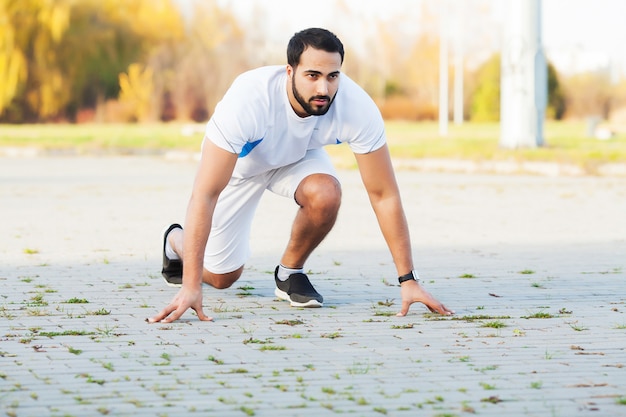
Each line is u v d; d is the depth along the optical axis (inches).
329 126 208.7
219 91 2353.6
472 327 202.7
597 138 1210.6
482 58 2549.2
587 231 385.1
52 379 159.5
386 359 174.1
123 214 451.2
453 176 711.7
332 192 215.8
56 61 1993.1
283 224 407.2
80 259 305.4
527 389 154.4
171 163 916.6
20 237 362.0
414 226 401.4
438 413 141.1
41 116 2100.1
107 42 2111.2
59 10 1910.7
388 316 214.8
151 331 197.5
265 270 284.2
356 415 140.6
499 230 387.9
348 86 208.8
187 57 2319.1
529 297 239.6
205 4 2539.4
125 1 2210.9
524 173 742.5
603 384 157.2
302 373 164.1
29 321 207.3
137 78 2191.2
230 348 182.9
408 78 2546.8
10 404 144.9
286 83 203.6
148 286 254.2
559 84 2282.2
